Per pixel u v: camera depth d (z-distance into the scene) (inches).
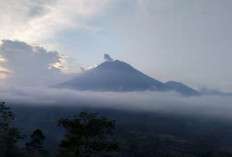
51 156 4099.4
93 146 2233.0
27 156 3641.7
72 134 2240.4
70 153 2942.9
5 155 3287.4
